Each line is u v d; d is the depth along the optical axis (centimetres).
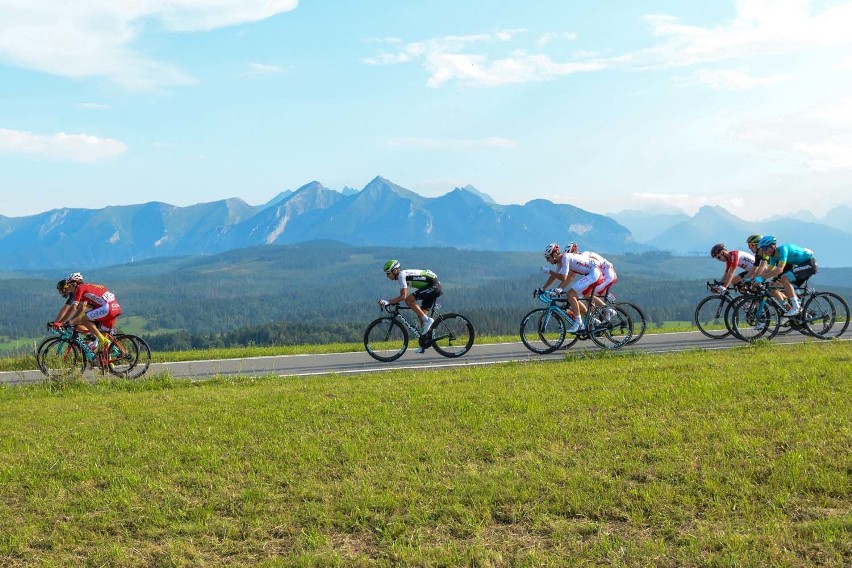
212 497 688
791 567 486
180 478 745
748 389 941
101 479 758
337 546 581
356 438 850
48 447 892
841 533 520
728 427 770
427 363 1556
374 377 1338
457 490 661
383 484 691
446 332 1620
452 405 980
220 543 598
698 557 508
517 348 1744
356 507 638
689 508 590
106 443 895
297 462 778
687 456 697
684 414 845
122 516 660
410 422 905
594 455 727
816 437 716
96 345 1534
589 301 1603
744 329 1627
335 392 1151
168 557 574
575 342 1725
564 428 826
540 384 1103
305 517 632
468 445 796
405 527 599
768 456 678
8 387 1408
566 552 536
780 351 1334
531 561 523
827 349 1302
